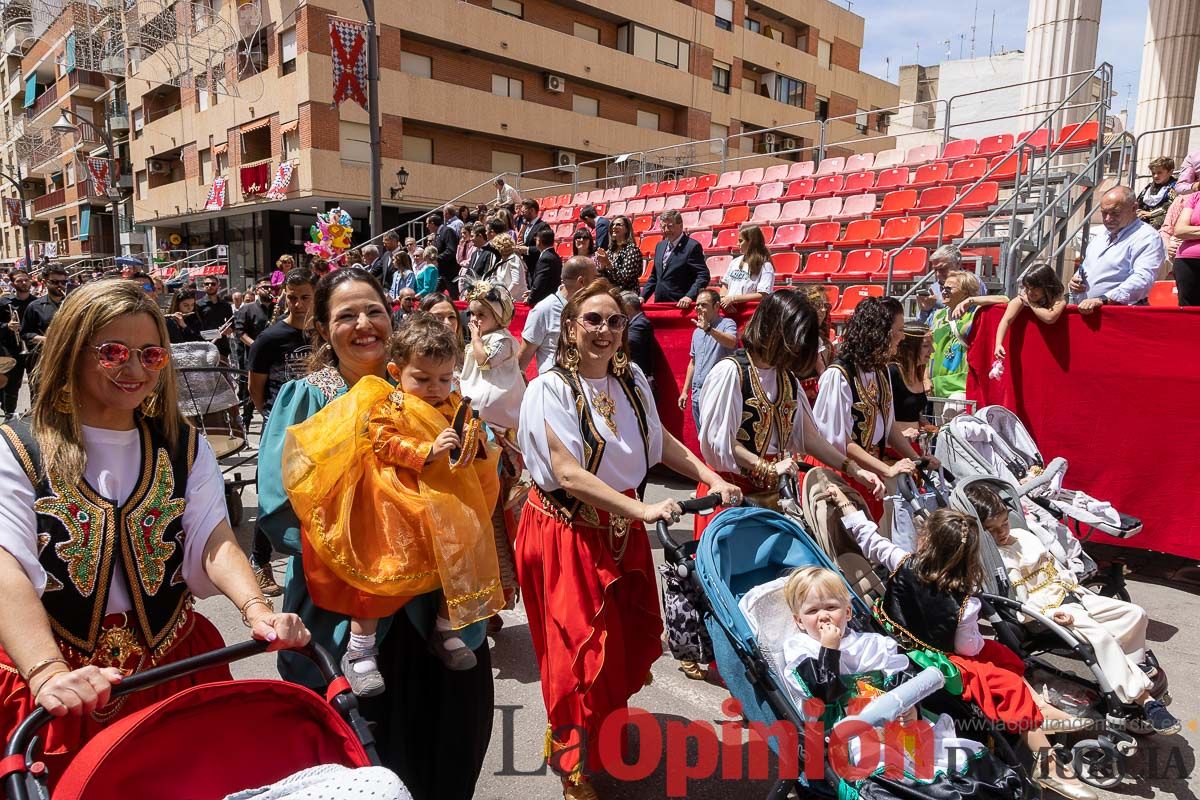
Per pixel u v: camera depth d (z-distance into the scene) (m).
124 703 1.80
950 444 4.48
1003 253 8.80
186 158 30.73
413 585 2.23
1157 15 12.27
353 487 2.21
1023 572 3.59
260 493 2.34
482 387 4.82
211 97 28.61
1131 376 5.01
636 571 2.82
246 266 30.42
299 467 2.19
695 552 2.91
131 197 36.47
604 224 11.42
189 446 1.95
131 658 1.80
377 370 2.60
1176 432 4.85
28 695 1.71
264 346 5.11
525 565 2.86
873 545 3.32
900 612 3.15
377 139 15.01
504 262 9.08
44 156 48.12
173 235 34.38
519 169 30.69
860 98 43.69
